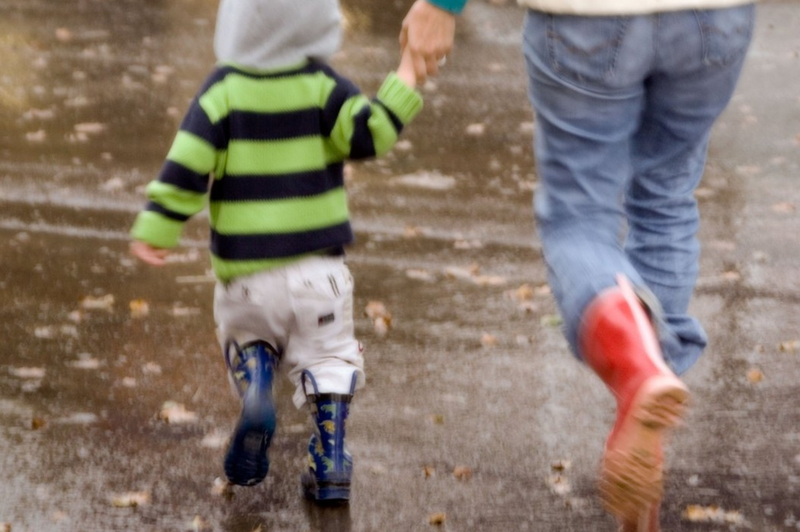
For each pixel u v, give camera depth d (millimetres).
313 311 4336
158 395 5547
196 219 8023
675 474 4938
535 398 5652
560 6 3520
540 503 4711
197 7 14734
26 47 12406
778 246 7922
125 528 4457
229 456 4297
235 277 4270
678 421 3137
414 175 9242
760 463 5047
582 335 3398
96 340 6125
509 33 14219
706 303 6887
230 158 4145
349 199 8609
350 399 4539
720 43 3570
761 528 4547
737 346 6285
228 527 4484
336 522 4539
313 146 4227
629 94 3641
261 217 4188
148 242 4117
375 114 4188
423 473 4922
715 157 9969
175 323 6379
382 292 6949
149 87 11219
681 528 4539
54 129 9828
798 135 10656
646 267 4184
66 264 7113
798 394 5715
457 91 11719
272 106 4156
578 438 5266
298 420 5387
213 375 5789
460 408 5531
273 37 4133
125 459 4961
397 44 13367
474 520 4574
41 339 6098
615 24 3486
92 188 8508
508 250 7758
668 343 4078
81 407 5406
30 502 4609
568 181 3740
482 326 6520
